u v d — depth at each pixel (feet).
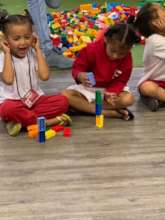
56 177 5.57
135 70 8.85
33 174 5.63
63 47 9.73
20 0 13.69
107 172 5.67
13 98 6.73
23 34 6.53
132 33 6.56
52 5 9.10
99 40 7.04
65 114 6.98
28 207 5.03
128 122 6.95
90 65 7.12
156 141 6.39
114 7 11.92
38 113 6.77
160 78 7.52
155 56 7.37
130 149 6.19
